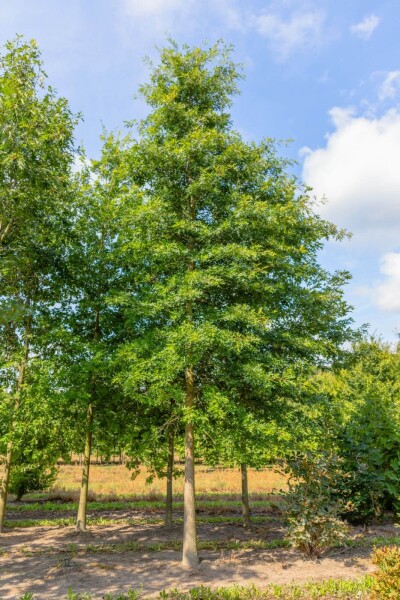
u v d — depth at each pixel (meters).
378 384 17.86
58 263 11.00
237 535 10.26
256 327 7.30
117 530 11.02
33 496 18.62
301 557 8.04
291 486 8.44
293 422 7.93
